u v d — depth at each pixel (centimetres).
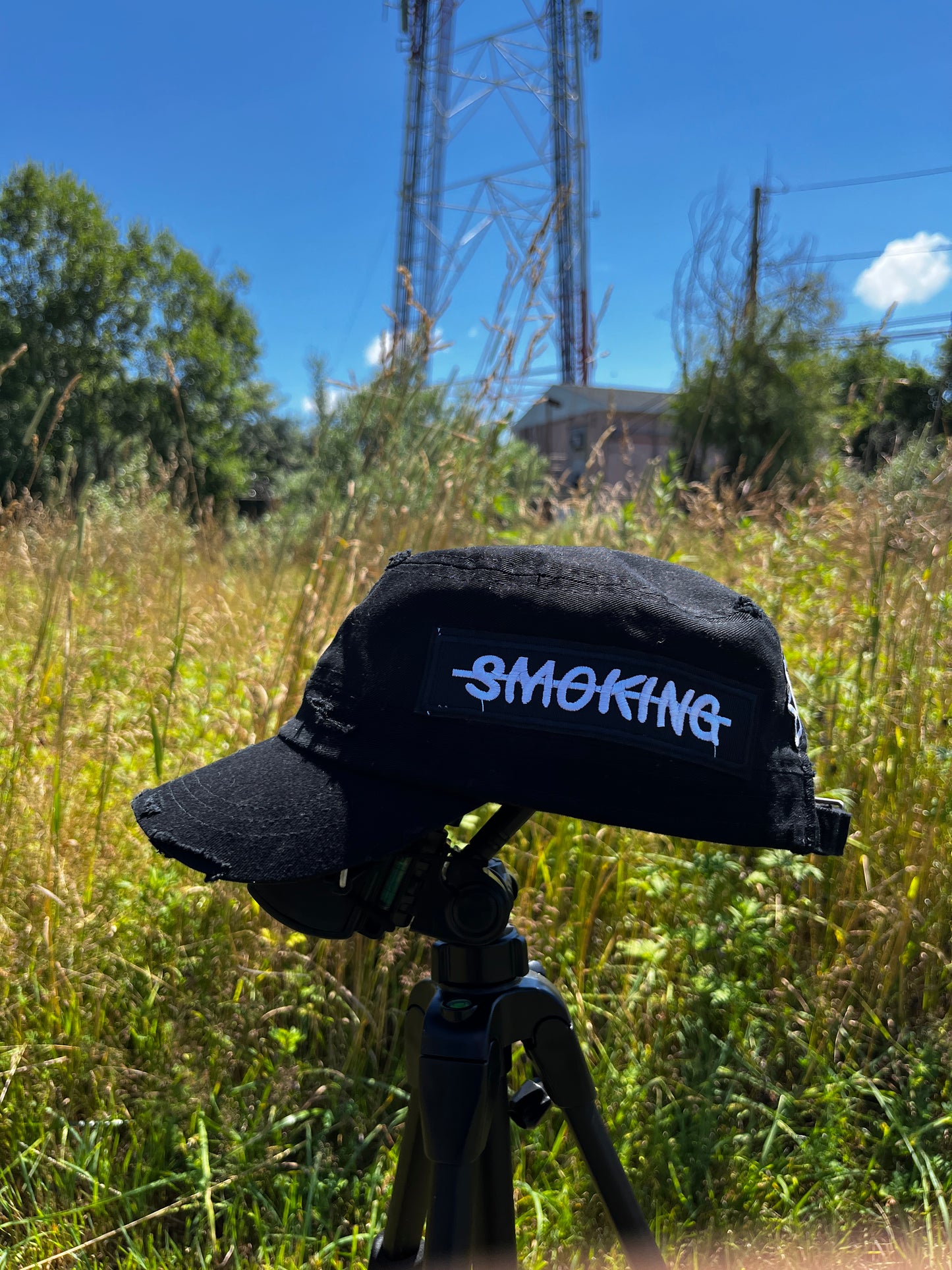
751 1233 137
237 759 80
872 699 198
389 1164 149
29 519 295
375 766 70
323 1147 150
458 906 83
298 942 168
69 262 2017
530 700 69
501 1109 90
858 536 246
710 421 1188
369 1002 172
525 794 66
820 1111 157
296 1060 160
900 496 225
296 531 278
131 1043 166
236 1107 150
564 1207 137
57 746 187
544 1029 90
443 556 79
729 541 313
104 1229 137
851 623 221
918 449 248
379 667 74
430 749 69
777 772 72
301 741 76
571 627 71
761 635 77
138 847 187
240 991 166
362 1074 167
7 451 1320
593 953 188
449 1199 80
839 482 305
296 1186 142
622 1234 93
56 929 167
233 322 2328
